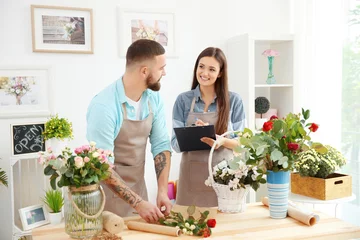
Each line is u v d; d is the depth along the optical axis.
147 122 2.29
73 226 1.72
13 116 3.52
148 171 4.00
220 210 2.09
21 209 3.27
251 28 4.29
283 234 1.74
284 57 4.12
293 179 2.89
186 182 2.82
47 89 3.62
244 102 3.91
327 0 3.72
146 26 3.90
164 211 2.05
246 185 2.04
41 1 3.57
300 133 1.89
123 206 2.26
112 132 2.10
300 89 4.12
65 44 3.66
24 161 3.60
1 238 3.58
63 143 3.37
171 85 4.04
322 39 3.80
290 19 4.41
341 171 3.65
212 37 4.16
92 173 1.71
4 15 3.48
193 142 2.57
